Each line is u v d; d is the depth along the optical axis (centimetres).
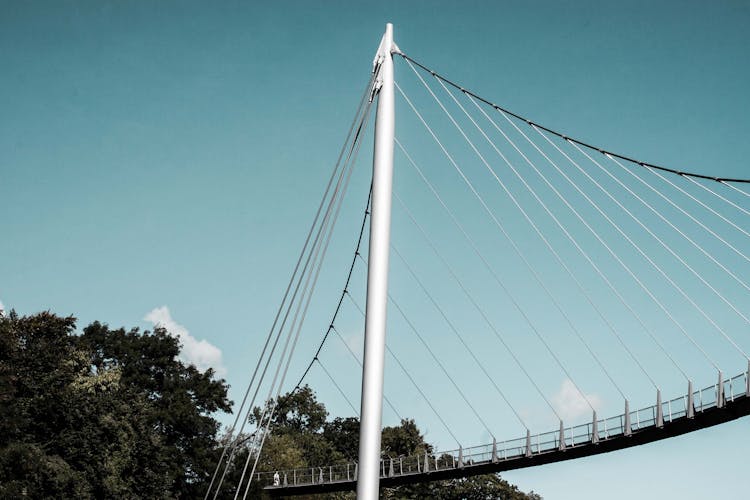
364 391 2597
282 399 14012
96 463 6175
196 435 8600
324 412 14188
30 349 6600
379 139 2911
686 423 4972
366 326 2672
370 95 3141
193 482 8131
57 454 6056
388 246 2772
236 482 8319
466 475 7444
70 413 6234
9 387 5778
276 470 10144
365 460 2533
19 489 5228
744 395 4459
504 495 11494
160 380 9388
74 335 8575
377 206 2802
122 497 6359
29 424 5862
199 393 9106
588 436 5950
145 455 6825
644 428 5350
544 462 6519
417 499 11394
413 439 12369
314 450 12619
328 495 10738
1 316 6625
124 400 7381
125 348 9200
